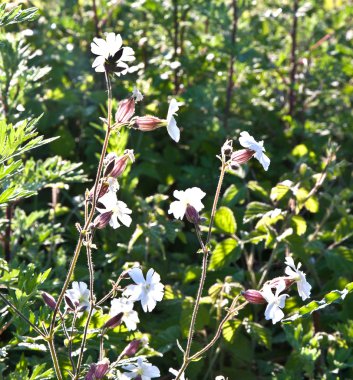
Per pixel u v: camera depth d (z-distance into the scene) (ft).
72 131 26.20
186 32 26.78
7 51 17.69
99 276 19.06
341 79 28.35
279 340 17.85
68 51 27.22
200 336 17.60
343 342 16.34
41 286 14.65
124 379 11.34
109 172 11.11
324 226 21.58
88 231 11.18
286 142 25.84
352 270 18.53
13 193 12.01
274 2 27.91
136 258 19.36
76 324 13.65
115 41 10.73
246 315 18.06
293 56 26.99
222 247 17.78
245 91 26.86
